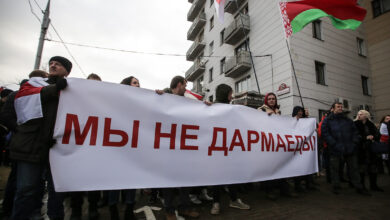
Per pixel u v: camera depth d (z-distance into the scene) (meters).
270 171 3.03
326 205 3.07
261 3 11.57
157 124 2.26
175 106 2.43
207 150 2.51
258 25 11.68
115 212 2.22
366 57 12.27
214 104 2.73
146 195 3.85
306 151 3.58
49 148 1.75
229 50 14.63
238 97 9.74
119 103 2.10
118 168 1.97
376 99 11.92
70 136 1.84
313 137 3.76
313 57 10.00
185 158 2.35
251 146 2.89
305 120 3.73
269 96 3.75
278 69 9.95
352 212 2.78
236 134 2.78
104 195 3.07
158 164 2.18
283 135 3.33
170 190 2.37
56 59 2.06
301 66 9.52
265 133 3.10
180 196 2.64
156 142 2.21
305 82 9.45
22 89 1.78
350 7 5.15
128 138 2.08
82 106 1.93
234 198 2.97
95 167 1.88
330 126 3.81
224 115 2.75
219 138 2.63
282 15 5.31
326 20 10.91
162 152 2.23
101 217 2.62
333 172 3.77
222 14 6.26
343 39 11.43
